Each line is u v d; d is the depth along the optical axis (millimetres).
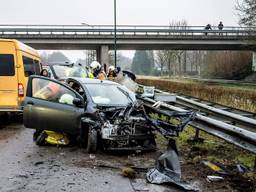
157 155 8359
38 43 56219
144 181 6422
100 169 7160
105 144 8406
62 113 9094
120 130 8398
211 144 9336
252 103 16531
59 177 6574
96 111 8586
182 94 25859
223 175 6617
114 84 10477
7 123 13758
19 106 12812
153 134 8656
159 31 57750
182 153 8406
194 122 9242
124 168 6980
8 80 12766
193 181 6355
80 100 8906
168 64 89812
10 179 6414
